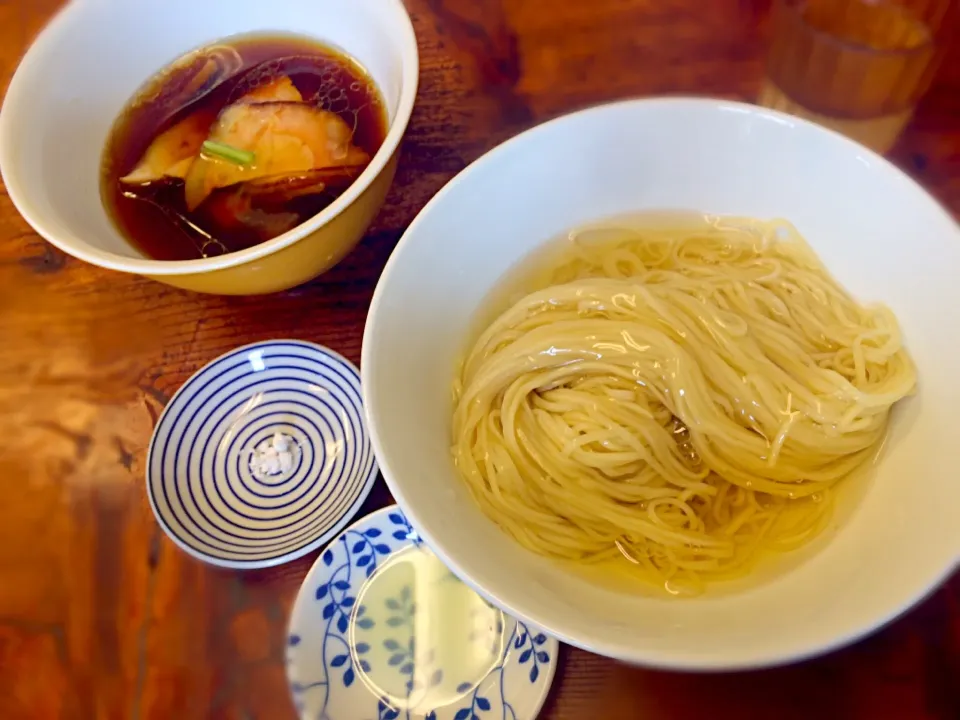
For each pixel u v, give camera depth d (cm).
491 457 29
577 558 28
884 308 29
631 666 27
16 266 39
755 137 30
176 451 33
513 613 21
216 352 36
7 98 33
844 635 19
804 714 26
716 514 29
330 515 31
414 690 28
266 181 35
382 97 37
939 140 37
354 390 34
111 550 31
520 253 33
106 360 36
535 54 42
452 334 31
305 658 28
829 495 28
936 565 20
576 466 29
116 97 39
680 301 30
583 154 31
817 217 31
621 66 41
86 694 28
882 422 27
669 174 32
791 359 29
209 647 29
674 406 29
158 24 39
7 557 31
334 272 37
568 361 30
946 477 23
